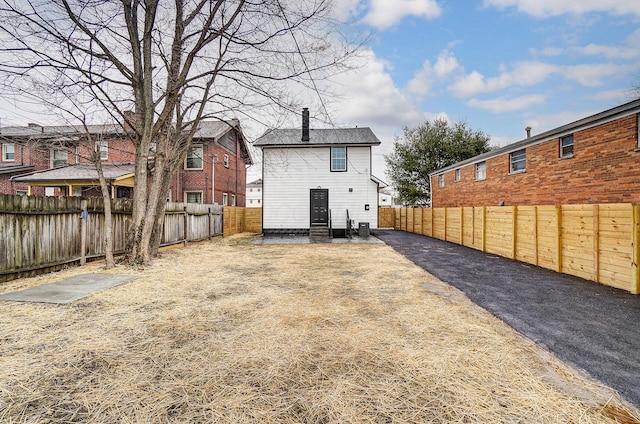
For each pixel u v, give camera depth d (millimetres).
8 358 2615
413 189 26156
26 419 1879
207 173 17109
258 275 6180
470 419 1914
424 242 13023
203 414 1952
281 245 11828
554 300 4547
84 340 3002
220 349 2846
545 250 7145
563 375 2441
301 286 5277
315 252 9789
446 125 26266
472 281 5785
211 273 6348
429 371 2475
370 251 10070
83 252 6852
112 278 5664
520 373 2459
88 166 14836
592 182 8945
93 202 7219
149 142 7145
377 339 3082
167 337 3105
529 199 11695
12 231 5281
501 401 2096
